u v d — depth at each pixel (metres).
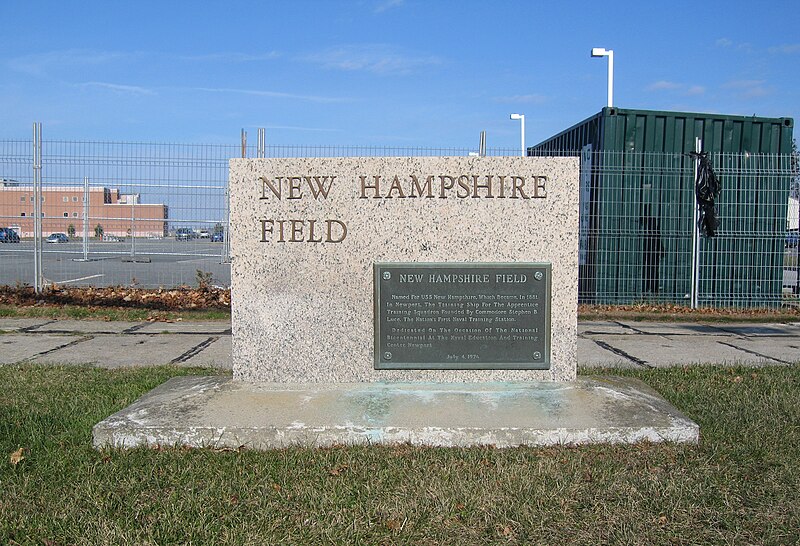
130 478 3.96
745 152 12.85
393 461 4.19
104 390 5.82
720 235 12.91
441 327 5.30
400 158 5.26
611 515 3.58
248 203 5.32
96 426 4.49
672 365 7.48
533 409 4.78
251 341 5.39
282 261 5.34
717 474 4.08
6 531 3.36
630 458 4.29
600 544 3.33
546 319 5.30
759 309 12.70
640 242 12.70
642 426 4.57
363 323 5.34
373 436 4.50
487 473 4.04
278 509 3.63
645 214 12.68
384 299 5.29
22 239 14.02
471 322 5.30
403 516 3.56
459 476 4.00
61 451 4.37
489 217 5.27
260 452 4.37
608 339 9.62
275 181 5.30
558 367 5.37
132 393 5.69
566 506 3.68
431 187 5.27
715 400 5.62
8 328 9.92
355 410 4.75
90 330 9.87
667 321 11.53
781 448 4.52
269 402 4.89
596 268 12.65
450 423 4.55
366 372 5.37
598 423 4.59
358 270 5.32
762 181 12.94
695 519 3.56
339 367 5.38
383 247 5.30
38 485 3.90
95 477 3.99
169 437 4.47
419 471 4.07
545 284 5.28
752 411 5.30
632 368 7.25
